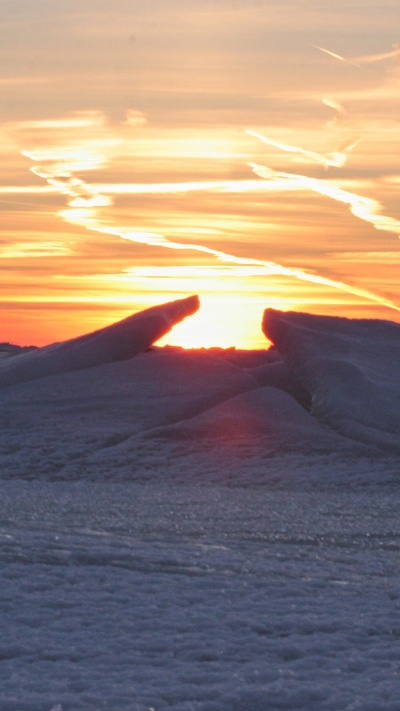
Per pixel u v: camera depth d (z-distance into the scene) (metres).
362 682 5.44
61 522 11.81
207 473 19.36
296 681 5.44
